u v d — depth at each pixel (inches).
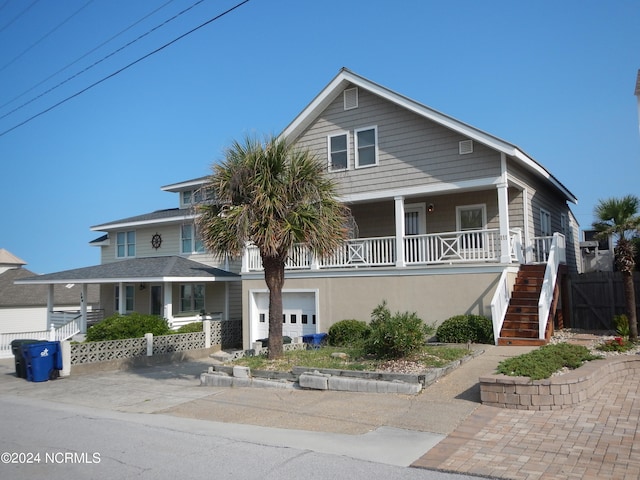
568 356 390.0
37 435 330.3
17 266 1600.6
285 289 753.0
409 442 282.8
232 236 462.6
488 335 553.0
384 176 708.7
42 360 588.1
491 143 623.5
